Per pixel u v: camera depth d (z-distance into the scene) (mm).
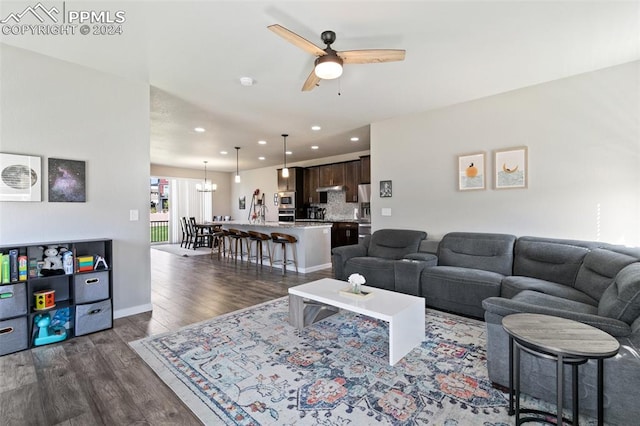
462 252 3715
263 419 1689
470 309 3205
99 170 3043
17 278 2471
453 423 1648
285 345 2592
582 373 1632
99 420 1679
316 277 5191
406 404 1812
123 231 3223
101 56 2742
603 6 2086
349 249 4430
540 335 1473
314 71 2385
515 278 3025
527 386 1804
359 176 7590
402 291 3672
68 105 2844
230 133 5586
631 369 1525
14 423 1651
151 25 2266
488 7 2096
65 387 1979
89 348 2527
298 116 4566
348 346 2576
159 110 4254
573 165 3223
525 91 3510
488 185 3803
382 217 4879
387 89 3543
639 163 2885
